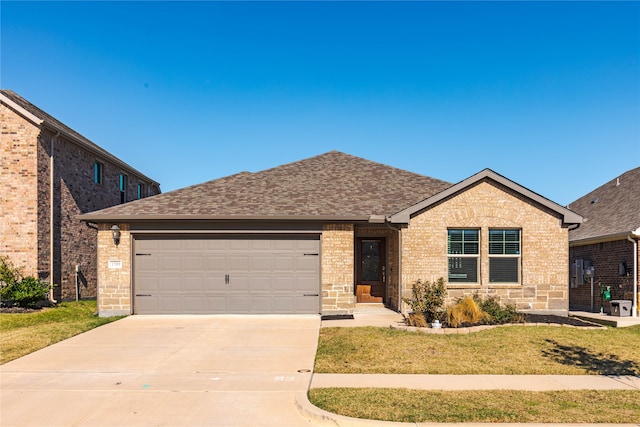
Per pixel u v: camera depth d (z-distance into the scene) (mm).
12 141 17016
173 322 13250
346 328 12148
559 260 14609
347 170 19719
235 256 14617
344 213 14820
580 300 18812
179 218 14141
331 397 6746
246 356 9336
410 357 9148
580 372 8242
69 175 19234
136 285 14539
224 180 18094
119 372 8234
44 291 16328
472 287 14422
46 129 17547
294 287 14586
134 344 10469
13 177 16922
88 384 7543
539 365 8641
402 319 13477
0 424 5910
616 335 11367
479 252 14602
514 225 14609
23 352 9695
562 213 14562
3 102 16984
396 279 15445
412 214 14547
